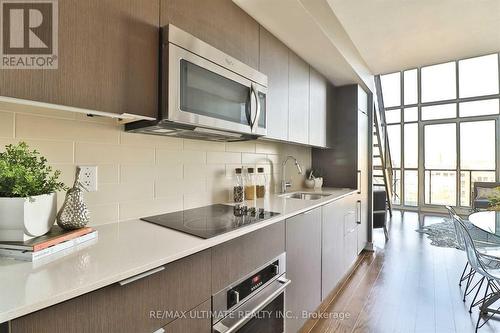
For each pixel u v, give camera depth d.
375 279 2.72
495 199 2.75
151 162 1.52
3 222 0.83
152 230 1.21
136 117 1.09
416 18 2.56
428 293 2.43
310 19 1.77
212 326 1.08
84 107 0.91
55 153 1.14
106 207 1.31
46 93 0.83
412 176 6.80
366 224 3.64
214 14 1.44
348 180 3.33
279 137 2.05
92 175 1.25
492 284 2.18
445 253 3.50
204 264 1.05
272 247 1.49
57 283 0.68
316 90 2.76
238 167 2.21
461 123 6.20
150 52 1.13
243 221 1.39
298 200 2.24
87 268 0.78
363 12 2.41
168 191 1.61
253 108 1.62
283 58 2.11
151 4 1.13
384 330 1.89
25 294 0.62
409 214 6.27
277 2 1.58
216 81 1.38
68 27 0.87
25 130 1.05
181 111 1.18
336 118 3.42
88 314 0.70
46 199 0.92
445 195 6.39
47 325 0.62
